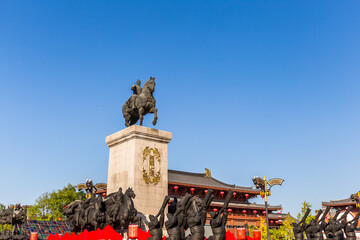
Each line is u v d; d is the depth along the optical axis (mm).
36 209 70750
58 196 70062
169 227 11508
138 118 25125
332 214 73938
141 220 18609
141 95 23578
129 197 17984
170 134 23734
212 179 73812
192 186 60000
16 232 19453
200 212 11461
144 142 22422
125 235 18016
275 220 72688
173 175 68125
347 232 22875
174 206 14383
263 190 27797
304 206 40906
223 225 11266
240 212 68250
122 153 22875
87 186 30453
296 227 20156
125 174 21984
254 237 15328
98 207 18578
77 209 20094
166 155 23328
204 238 11938
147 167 22047
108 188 23188
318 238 20500
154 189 21922
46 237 19781
